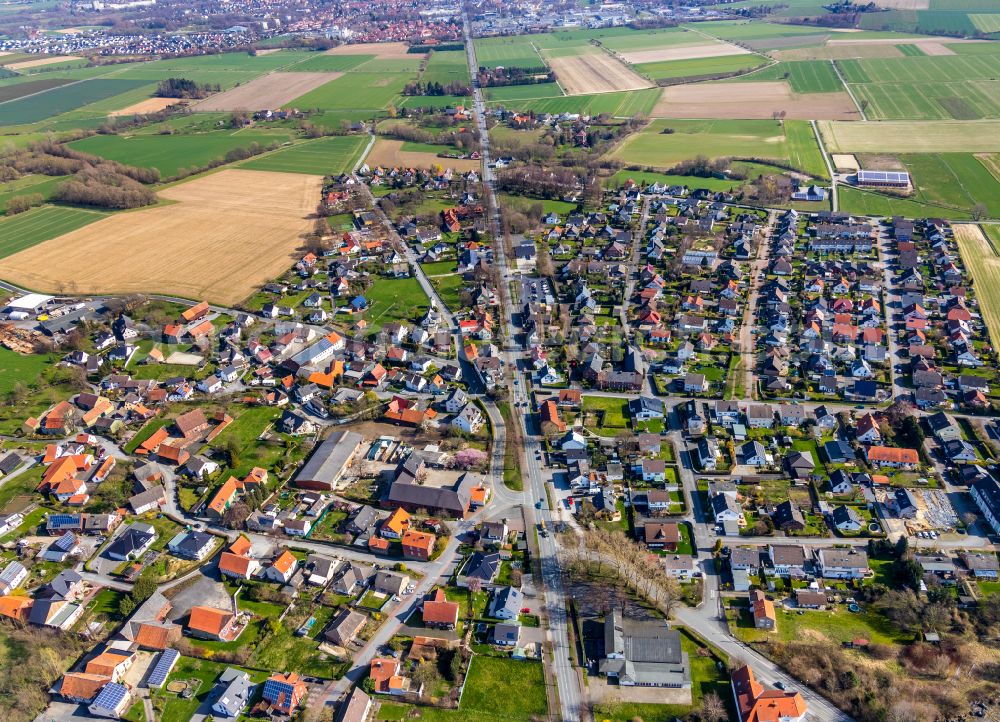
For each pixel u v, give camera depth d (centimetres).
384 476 16025
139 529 14438
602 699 10962
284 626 12500
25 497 15825
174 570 13788
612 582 13062
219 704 10906
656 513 14675
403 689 11150
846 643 11769
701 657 11588
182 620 12681
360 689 10981
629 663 11338
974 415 17075
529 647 11888
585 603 12669
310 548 14175
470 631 12206
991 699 10675
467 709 10906
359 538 14288
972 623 12025
